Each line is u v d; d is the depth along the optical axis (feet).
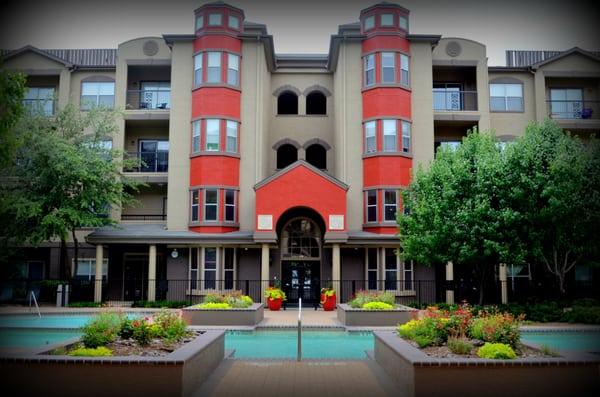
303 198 85.25
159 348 32.53
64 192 83.51
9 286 87.92
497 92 102.68
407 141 92.79
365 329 57.26
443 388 27.27
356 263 90.38
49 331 56.95
